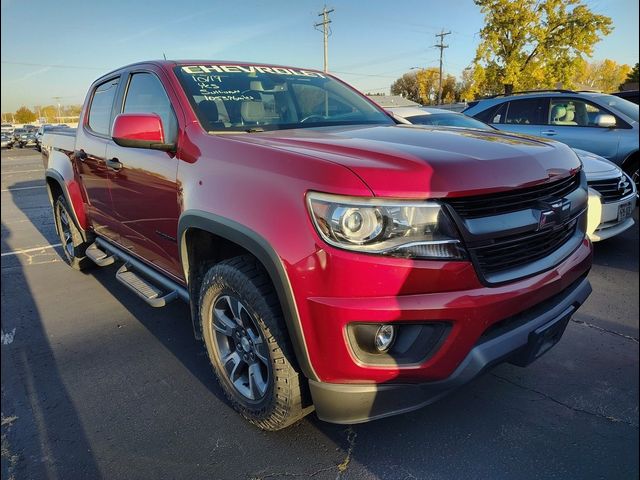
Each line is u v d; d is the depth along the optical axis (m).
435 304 1.82
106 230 4.11
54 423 2.63
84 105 4.45
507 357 2.02
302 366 2.01
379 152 2.03
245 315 2.34
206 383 2.98
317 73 3.87
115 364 3.23
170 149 2.75
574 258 2.37
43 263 5.70
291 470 2.24
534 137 2.76
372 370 1.88
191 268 2.70
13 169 20.00
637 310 3.77
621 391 2.73
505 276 2.00
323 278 1.83
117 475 2.24
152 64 3.31
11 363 3.29
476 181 1.90
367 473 2.20
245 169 2.21
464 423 2.51
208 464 2.29
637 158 6.60
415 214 1.81
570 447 2.32
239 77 3.26
